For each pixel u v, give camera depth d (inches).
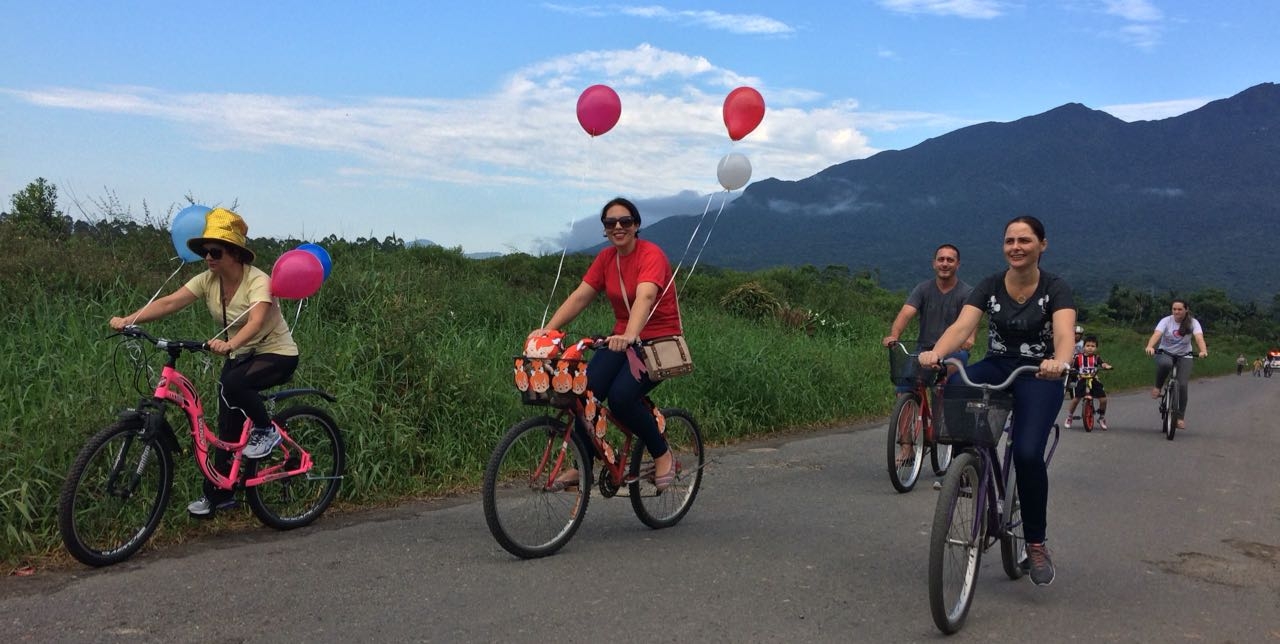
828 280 1096.8
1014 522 168.1
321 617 143.0
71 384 211.8
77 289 303.7
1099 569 187.8
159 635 133.7
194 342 178.7
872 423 426.6
